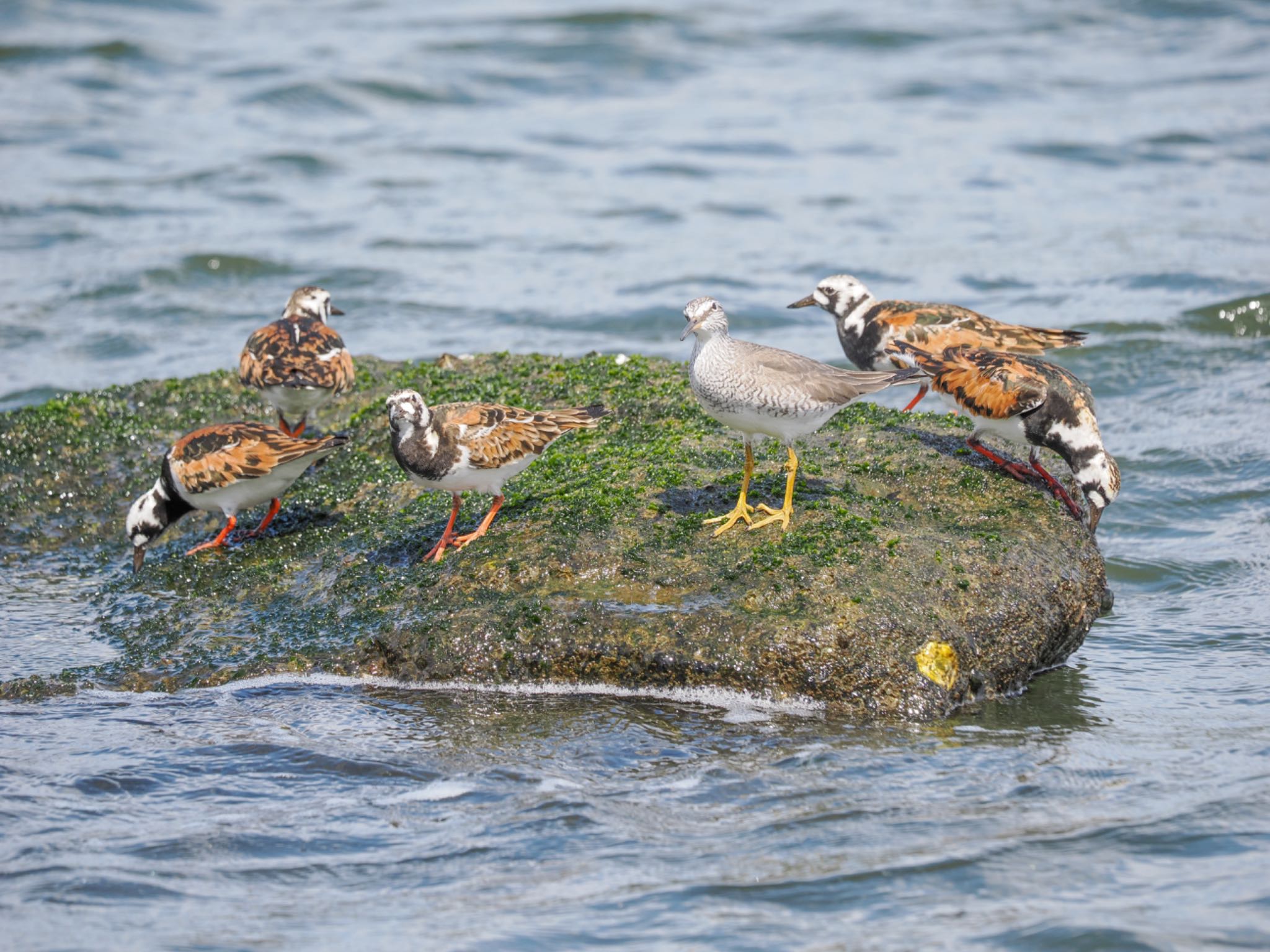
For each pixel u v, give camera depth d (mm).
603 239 30688
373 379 18469
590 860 9703
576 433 15758
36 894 9297
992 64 44688
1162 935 8688
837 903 9133
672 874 9516
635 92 42656
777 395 12422
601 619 12367
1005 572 13016
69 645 13500
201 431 14594
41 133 37156
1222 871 9414
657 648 12117
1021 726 11852
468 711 11992
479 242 30375
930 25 49406
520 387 17094
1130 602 15289
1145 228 30109
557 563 12930
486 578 12977
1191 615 14805
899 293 26875
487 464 13078
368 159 36312
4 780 10867
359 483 15734
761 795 10555
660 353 24000
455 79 43031
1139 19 49875
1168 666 13430
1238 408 20859
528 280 28172
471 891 9367
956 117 39438
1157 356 23172
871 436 15367
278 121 39281
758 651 11969
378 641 12719
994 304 26016
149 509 14711
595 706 12023
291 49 45469
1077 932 8734
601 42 46125
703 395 12773
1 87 40812
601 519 13406
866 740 11438
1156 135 36750
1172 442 19812
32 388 22109
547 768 11039
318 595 13633
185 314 26031
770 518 13156
